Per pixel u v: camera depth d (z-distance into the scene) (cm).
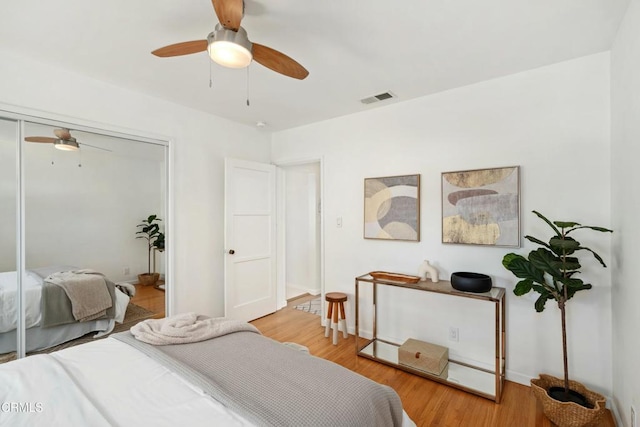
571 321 211
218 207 340
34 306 224
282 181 418
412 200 281
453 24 172
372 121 310
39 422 97
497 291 225
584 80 206
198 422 98
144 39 189
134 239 278
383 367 258
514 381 232
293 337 321
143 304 283
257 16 165
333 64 219
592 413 169
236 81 249
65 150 238
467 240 249
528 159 226
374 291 295
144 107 277
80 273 247
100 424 97
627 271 162
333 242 341
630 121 156
